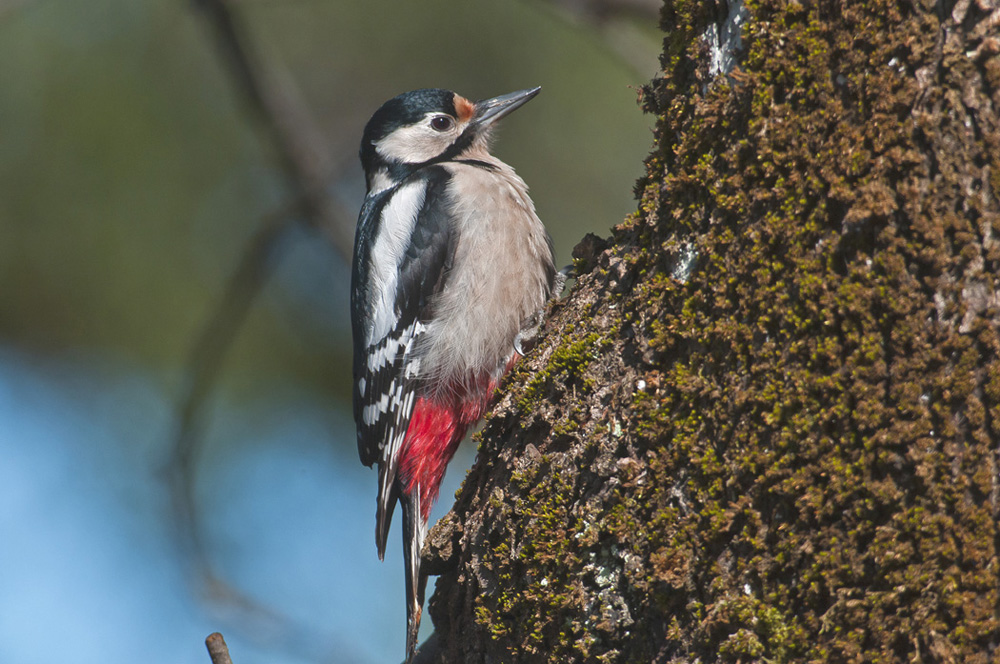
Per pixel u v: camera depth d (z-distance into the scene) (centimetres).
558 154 1421
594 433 576
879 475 471
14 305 1359
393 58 1480
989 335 461
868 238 488
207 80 1373
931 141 479
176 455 1145
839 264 495
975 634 445
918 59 485
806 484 488
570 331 634
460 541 655
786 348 506
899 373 471
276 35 1468
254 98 1184
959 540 453
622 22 1132
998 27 475
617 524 552
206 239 1381
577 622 564
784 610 488
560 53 1417
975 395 459
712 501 520
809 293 498
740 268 531
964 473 456
